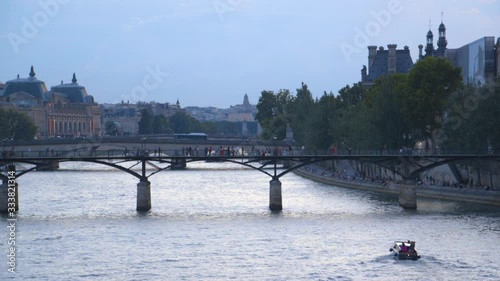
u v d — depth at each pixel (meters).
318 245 109.12
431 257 100.56
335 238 113.94
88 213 142.50
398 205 150.88
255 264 98.19
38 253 105.00
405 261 98.69
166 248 107.88
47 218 135.00
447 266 96.12
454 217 132.25
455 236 114.06
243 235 117.00
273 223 128.12
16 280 91.69
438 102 183.50
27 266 97.94
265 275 92.94
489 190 153.38
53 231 120.81
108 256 103.12
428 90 184.75
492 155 144.62
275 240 112.94
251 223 128.25
